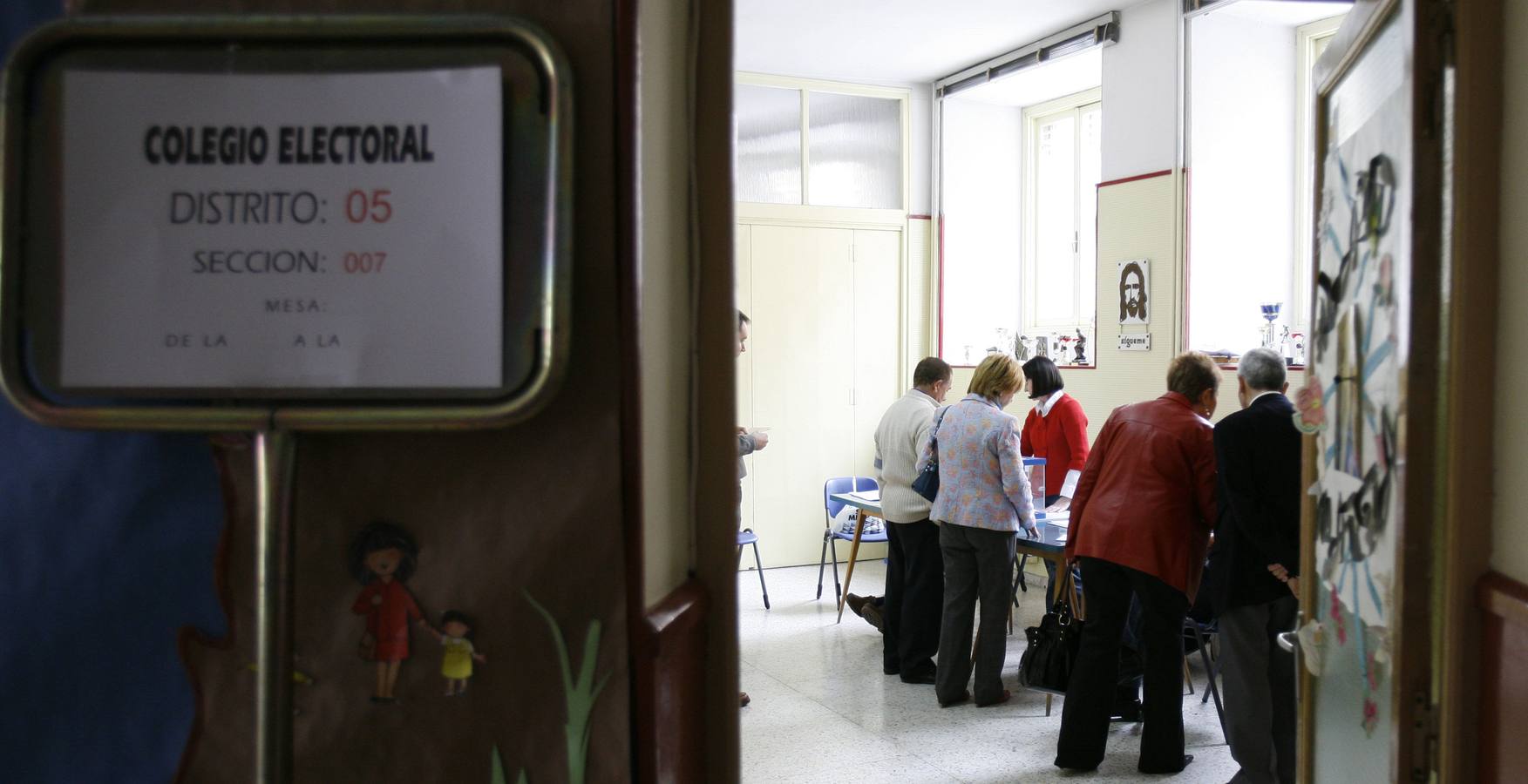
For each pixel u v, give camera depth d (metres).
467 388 0.99
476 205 0.98
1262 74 5.68
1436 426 1.43
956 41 6.47
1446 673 1.42
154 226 0.98
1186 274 5.55
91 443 1.10
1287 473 2.94
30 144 0.98
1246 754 3.11
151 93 0.98
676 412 1.36
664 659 1.17
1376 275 1.64
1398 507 1.47
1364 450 1.71
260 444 0.99
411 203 0.99
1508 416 1.35
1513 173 1.34
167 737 1.09
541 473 1.08
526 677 1.08
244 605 1.09
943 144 7.47
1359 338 1.75
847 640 5.35
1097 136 7.05
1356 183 1.79
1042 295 7.59
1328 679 1.97
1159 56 5.68
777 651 5.17
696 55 1.39
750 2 5.71
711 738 1.40
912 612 4.59
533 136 1.00
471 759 1.08
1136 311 5.88
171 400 1.01
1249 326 5.68
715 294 1.39
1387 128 1.58
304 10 1.05
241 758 1.08
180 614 1.09
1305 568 2.13
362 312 0.99
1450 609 1.41
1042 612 5.94
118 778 1.09
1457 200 1.38
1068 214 7.32
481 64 0.99
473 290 0.98
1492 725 1.37
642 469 1.09
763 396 7.23
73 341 0.98
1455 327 1.39
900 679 4.69
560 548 1.08
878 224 7.45
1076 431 5.58
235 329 0.98
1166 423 3.37
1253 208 5.69
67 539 1.10
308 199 0.99
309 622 1.08
